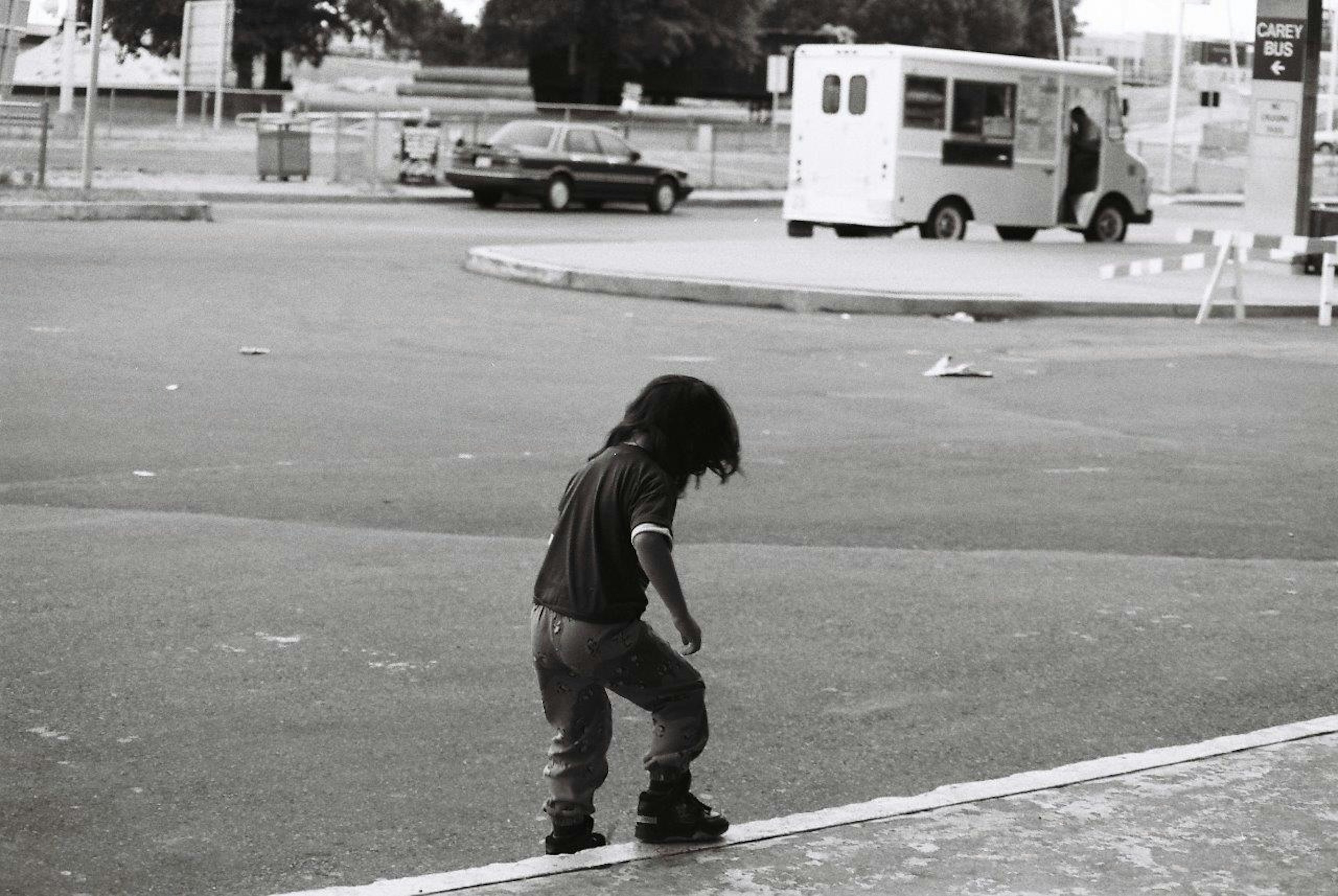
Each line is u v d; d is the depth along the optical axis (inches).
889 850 311.0
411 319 1135.0
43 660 426.3
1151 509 650.2
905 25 6107.3
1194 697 430.9
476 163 2340.1
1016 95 1927.9
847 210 1895.9
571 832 302.4
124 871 307.9
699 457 282.8
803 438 776.3
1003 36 6250.0
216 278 1288.1
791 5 6200.8
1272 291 1498.5
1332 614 511.5
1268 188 1744.6
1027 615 498.6
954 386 949.8
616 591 283.7
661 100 5329.7
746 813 346.9
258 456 692.1
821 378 964.0
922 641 469.4
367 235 1752.0
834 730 397.4
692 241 1861.5
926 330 1204.5
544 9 4817.9
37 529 560.1
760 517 618.2
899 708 414.9
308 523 584.7
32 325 1021.2
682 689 295.6
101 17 1916.8
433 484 652.7
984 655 458.9
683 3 4938.5
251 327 1066.1
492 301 1250.6
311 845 323.0
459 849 323.6
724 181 3213.6
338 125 2637.8
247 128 3535.9
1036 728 404.2
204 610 472.7
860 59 1866.4
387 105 4126.5
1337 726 393.4
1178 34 3494.1
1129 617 500.7
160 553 533.3
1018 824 326.0
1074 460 743.1
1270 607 517.3
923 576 540.4
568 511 287.3
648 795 305.9
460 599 493.4
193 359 933.2
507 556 546.9
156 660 428.5
